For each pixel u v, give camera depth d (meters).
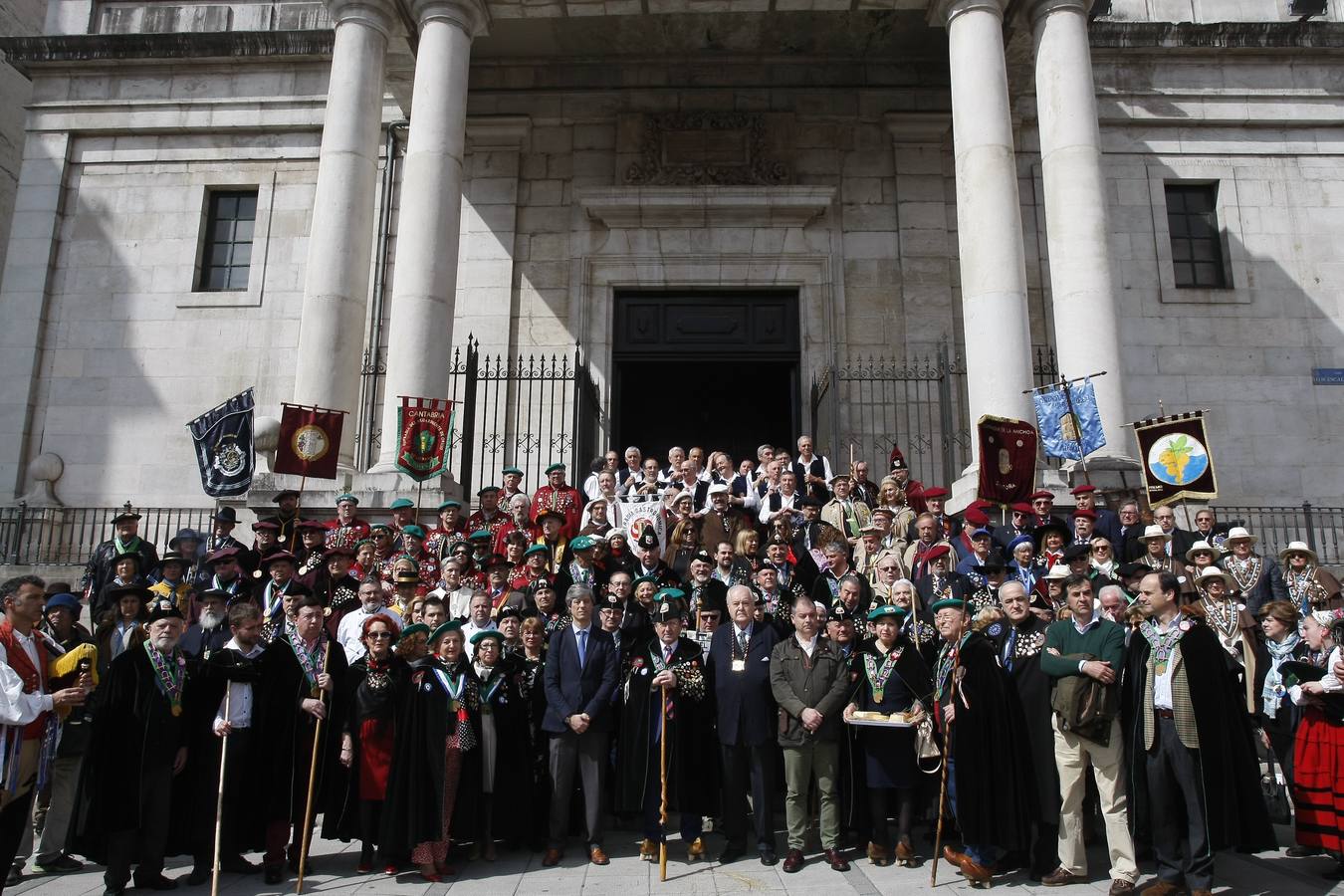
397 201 15.55
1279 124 15.38
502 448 14.63
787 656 6.65
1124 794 5.89
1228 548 9.21
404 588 8.02
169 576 8.24
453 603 8.16
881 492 9.95
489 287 15.17
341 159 12.39
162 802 6.12
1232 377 14.61
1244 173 15.30
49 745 6.07
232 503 11.85
